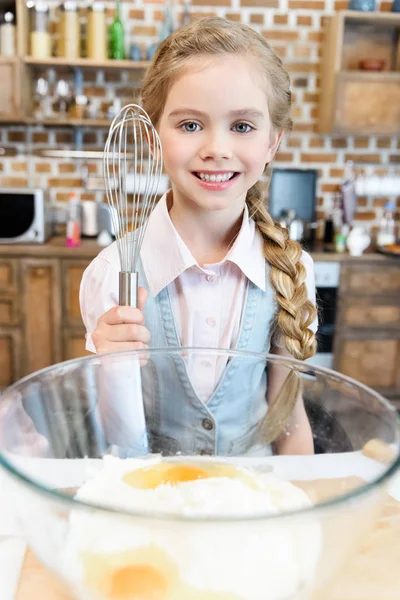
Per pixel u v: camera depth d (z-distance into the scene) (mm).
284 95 1059
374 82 2785
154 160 1020
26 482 416
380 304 2734
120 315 802
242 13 2932
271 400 691
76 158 3029
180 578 410
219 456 678
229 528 387
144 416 686
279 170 2984
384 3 2969
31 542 451
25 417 546
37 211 2674
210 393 709
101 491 548
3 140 3008
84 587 431
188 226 1076
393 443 489
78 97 2842
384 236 2980
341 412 602
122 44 2797
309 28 2969
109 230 2980
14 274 2631
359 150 3117
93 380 641
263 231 1126
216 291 1060
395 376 2824
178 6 2900
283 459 631
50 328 2693
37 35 2719
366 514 427
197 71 896
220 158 901
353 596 542
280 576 406
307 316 1123
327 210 3143
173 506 508
